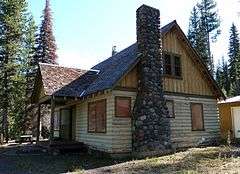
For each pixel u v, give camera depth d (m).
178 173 10.35
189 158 13.53
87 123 19.48
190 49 20.77
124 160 15.02
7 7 30.56
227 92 54.44
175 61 20.17
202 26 48.97
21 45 31.78
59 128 24.89
